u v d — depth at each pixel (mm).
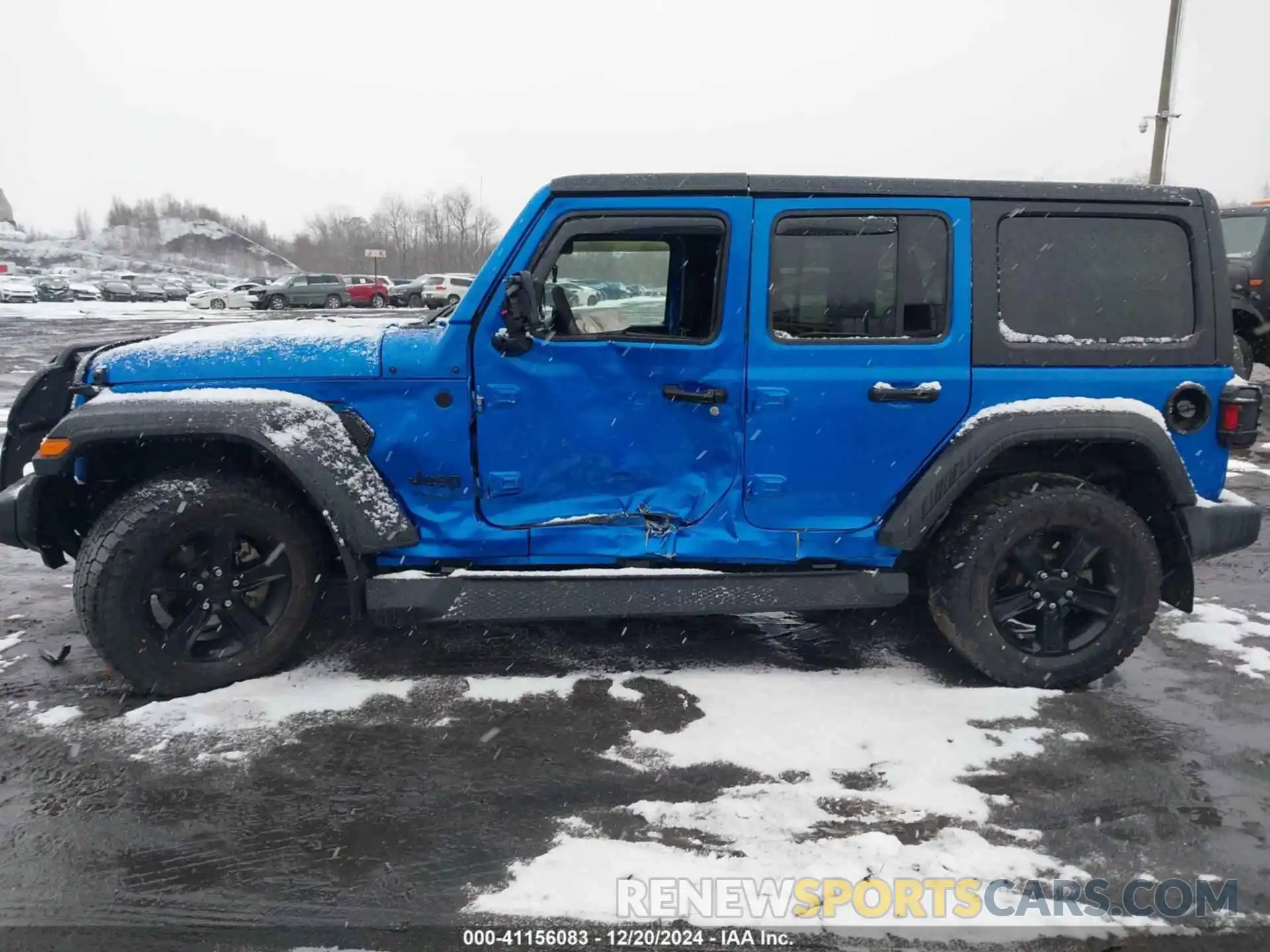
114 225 115500
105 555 3186
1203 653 3951
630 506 3443
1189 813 2744
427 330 3463
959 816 2711
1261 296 10359
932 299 3400
